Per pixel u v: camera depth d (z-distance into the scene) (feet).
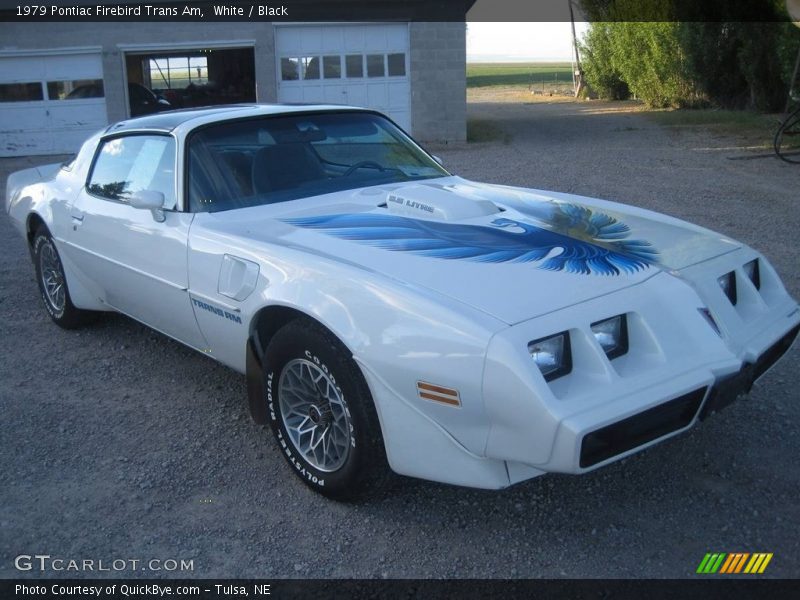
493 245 10.98
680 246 11.52
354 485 10.50
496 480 9.34
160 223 13.50
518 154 52.24
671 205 31.19
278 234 11.89
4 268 24.06
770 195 32.99
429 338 9.20
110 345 17.39
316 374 10.77
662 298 9.95
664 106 88.48
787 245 23.77
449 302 9.42
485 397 8.84
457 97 60.18
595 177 39.88
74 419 13.84
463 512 10.79
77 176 16.84
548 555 9.82
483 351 8.81
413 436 9.62
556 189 36.35
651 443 9.37
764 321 11.00
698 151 49.42
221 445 12.85
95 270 15.87
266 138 14.26
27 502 11.25
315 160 14.30
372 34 59.26
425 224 11.85
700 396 9.54
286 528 10.55
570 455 8.46
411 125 60.75
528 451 8.76
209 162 13.60
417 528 10.47
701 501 10.82
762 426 12.75
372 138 15.37
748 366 10.20
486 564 9.70
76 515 10.93
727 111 76.33
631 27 88.17
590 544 10.00
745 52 70.74
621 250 11.11
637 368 9.36
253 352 11.88
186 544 10.25
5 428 13.51
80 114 59.47
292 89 59.82
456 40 59.21
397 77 60.08
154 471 12.05
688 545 9.90
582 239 11.42
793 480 11.23
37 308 20.13
